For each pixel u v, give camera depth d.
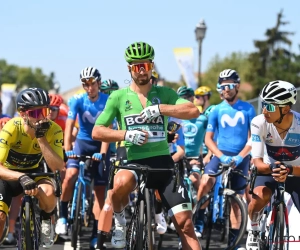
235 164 16.56
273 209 12.66
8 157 12.88
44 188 12.52
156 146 12.32
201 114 20.80
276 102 12.09
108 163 18.22
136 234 11.99
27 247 11.68
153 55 12.22
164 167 12.32
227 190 16.12
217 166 17.31
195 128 20.55
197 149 20.69
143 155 12.33
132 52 12.07
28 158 12.95
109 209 15.88
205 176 17.31
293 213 13.13
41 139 12.12
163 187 12.13
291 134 12.81
